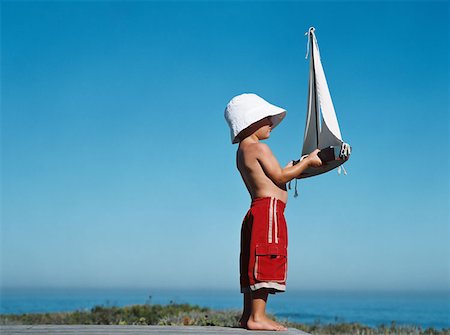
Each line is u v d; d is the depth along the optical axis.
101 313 7.93
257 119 2.88
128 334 2.63
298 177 3.11
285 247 2.77
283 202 2.85
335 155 2.81
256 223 2.76
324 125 2.93
